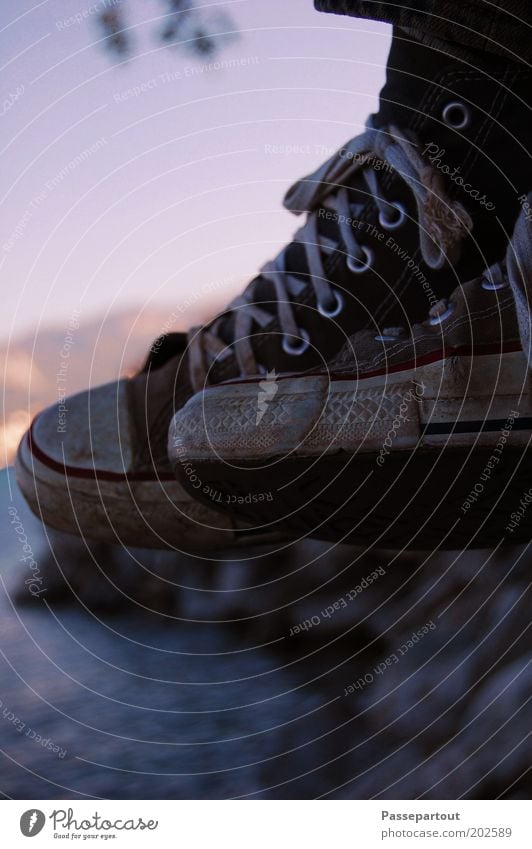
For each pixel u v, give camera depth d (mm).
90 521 904
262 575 1335
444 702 891
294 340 808
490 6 676
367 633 1199
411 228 756
